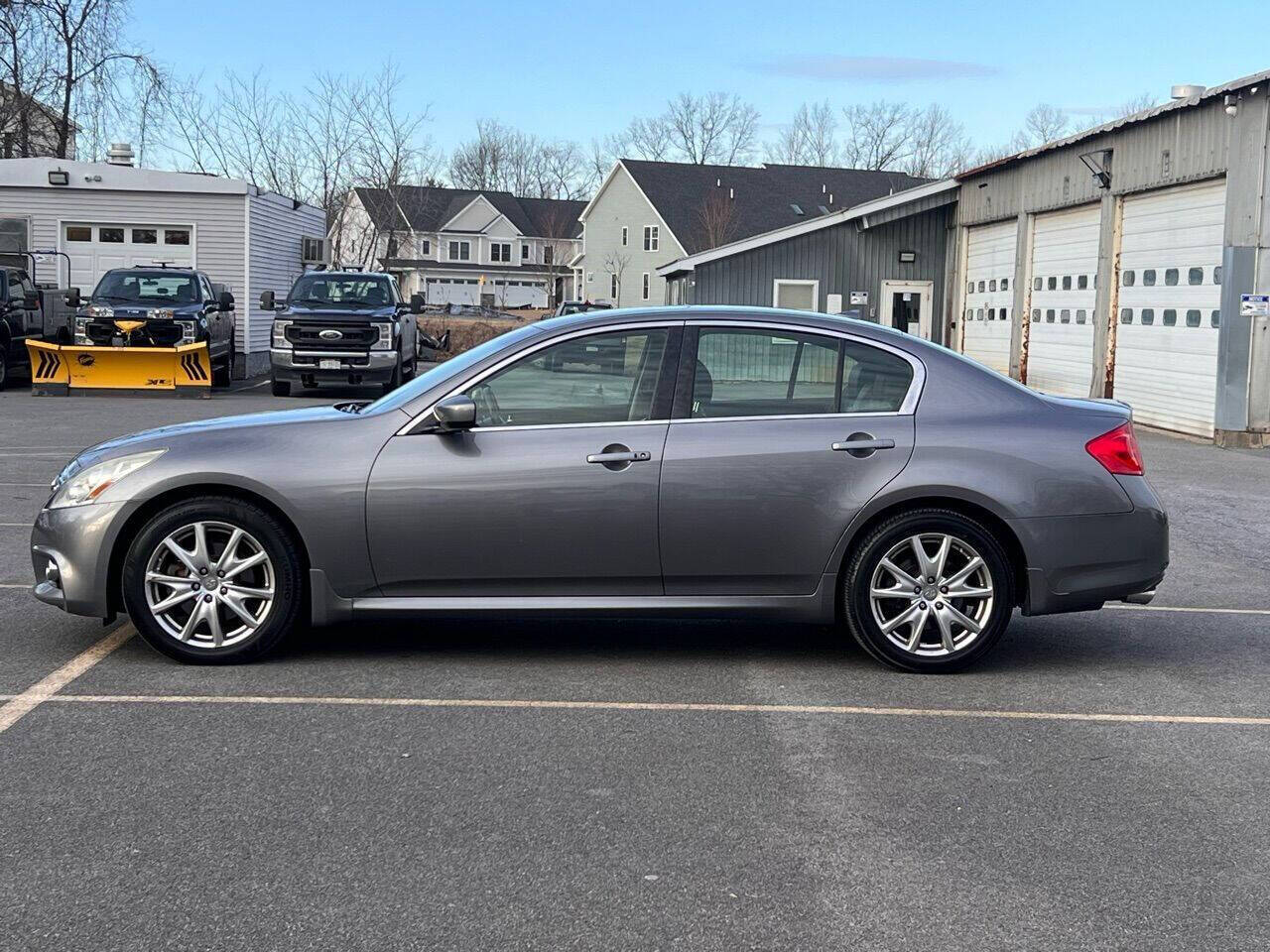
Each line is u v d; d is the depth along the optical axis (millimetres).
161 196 28766
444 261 92562
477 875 3779
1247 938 3449
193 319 22641
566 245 95688
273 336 23188
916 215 31578
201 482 5801
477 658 6254
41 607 7133
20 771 4586
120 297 22891
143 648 6301
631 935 3420
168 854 3893
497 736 5059
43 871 3760
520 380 5953
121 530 5871
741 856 3947
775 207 66688
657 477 5840
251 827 4105
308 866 3824
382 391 25594
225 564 5910
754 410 5965
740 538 5891
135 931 3400
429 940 3375
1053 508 5961
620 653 6430
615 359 5984
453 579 5895
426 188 93250
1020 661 6414
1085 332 23703
